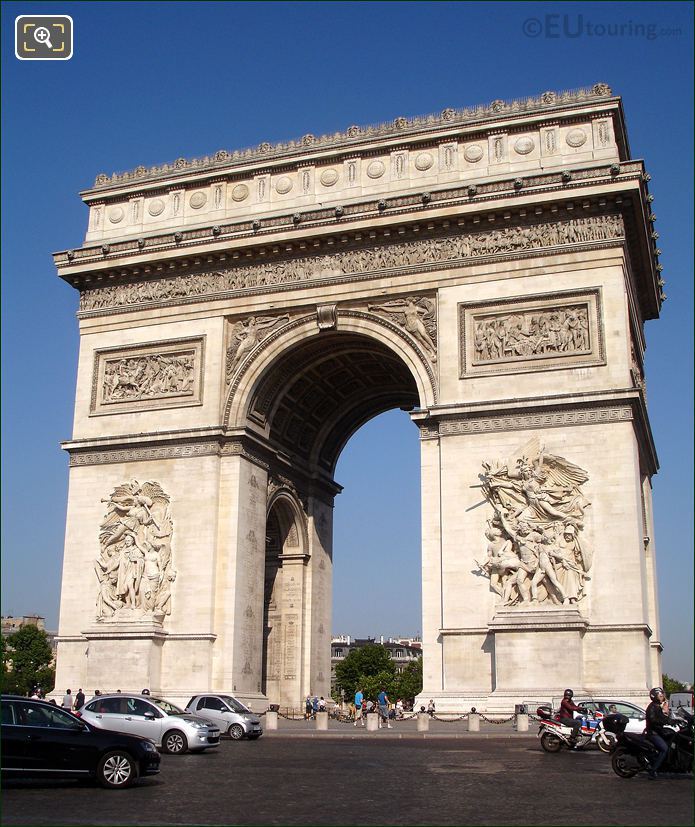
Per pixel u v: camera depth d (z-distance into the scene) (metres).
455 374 76.31
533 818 30.14
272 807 32.59
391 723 82.94
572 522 70.12
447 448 74.94
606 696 66.56
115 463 84.56
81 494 84.94
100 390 87.50
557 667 67.25
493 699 67.81
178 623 79.00
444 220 78.56
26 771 37.62
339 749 57.09
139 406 85.62
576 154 78.00
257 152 88.38
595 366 72.94
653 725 42.84
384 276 80.44
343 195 83.81
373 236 81.06
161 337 86.50
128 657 77.88
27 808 32.19
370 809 32.06
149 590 79.81
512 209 76.69
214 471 81.25
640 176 73.69
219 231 84.69
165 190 90.19
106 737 38.53
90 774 38.41
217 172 88.06
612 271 74.19
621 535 69.06
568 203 75.44
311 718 89.31
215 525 80.19
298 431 94.25
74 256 89.38
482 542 72.44
